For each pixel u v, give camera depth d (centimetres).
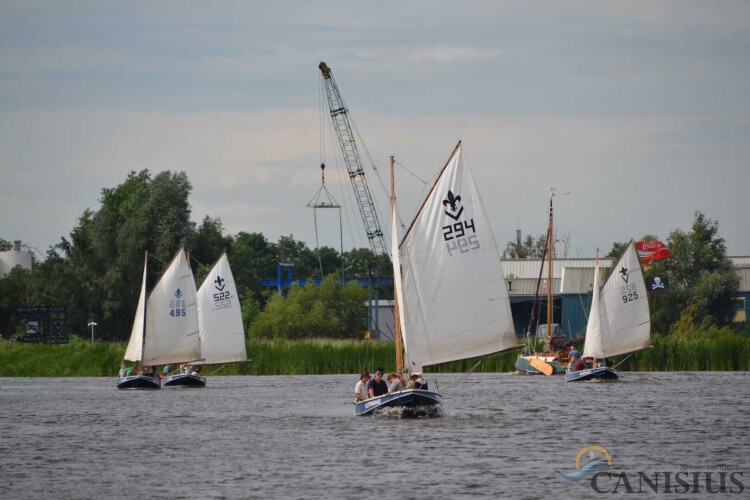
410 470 13688
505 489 12488
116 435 17700
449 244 18512
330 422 19012
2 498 12400
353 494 12275
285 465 14238
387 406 19125
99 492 12656
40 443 16750
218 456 15150
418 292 18488
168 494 12462
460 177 18575
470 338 18612
